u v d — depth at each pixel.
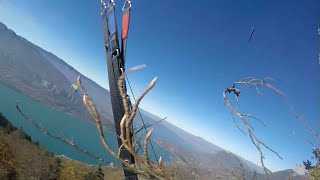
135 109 1.35
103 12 3.24
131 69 1.30
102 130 1.37
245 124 2.34
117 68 2.86
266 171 2.33
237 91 2.40
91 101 1.32
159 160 1.43
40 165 74.75
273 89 2.48
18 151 76.25
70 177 75.00
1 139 74.62
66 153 173.25
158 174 1.40
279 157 2.32
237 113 2.36
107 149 1.40
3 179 62.91
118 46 2.93
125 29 3.00
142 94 1.34
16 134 86.62
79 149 1.53
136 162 1.41
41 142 194.62
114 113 2.60
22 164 71.88
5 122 90.94
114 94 2.66
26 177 68.56
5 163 66.06
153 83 1.31
